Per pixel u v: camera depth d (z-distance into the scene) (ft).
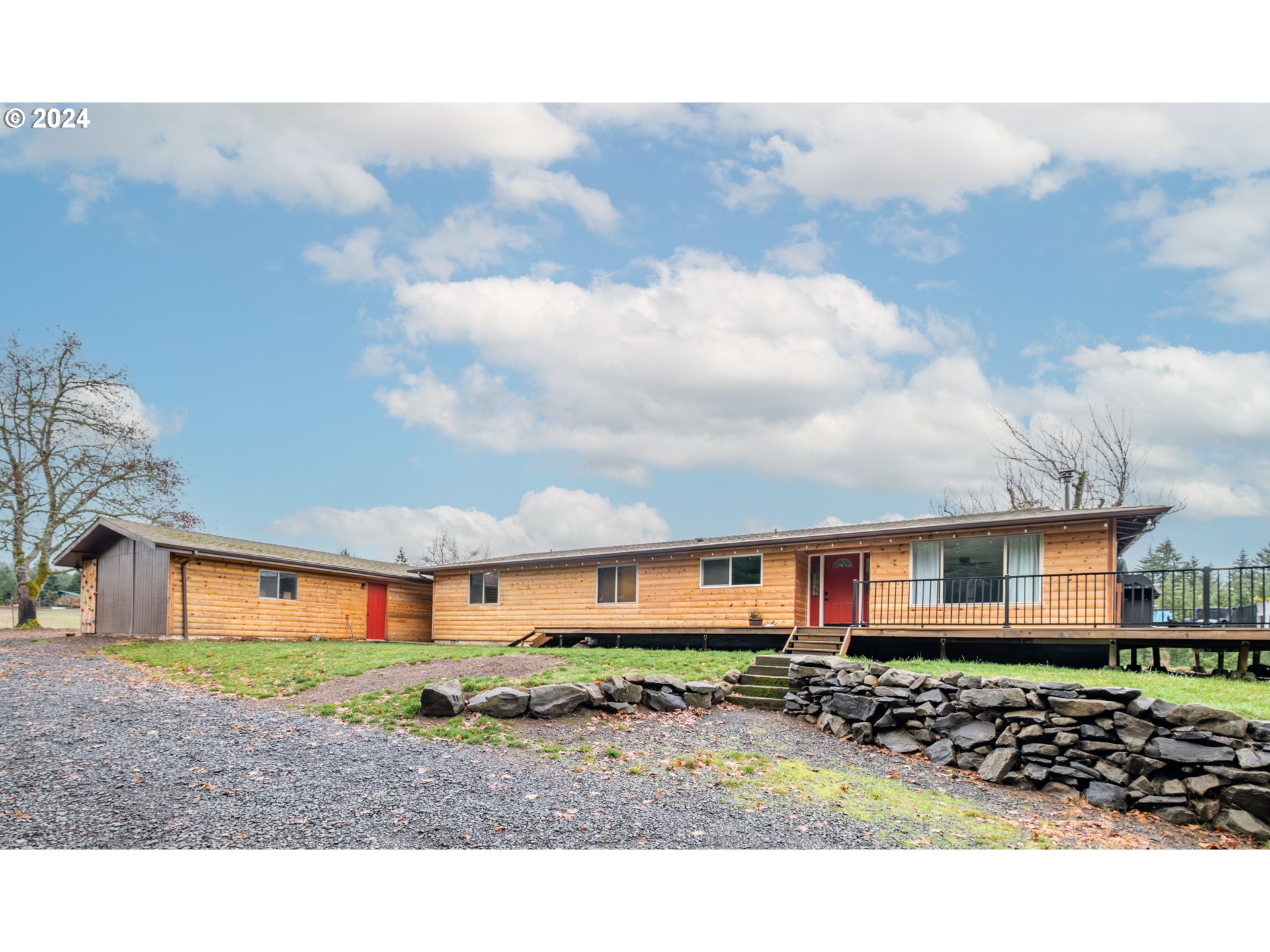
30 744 26.11
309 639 77.56
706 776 27.61
